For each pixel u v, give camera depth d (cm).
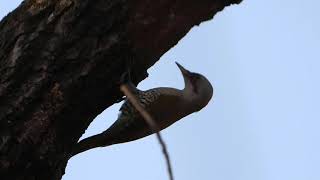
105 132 1012
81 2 698
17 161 692
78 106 727
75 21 701
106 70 726
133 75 789
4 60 699
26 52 695
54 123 714
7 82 692
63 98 710
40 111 704
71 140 755
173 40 750
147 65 773
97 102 746
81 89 719
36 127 702
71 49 705
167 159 381
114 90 752
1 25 718
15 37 701
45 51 701
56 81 705
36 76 700
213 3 739
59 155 732
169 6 719
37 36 700
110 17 706
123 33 716
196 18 742
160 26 728
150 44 739
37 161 705
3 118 691
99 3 702
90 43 709
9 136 689
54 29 702
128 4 706
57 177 739
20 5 722
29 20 704
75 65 709
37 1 709
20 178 701
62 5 703
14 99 695
